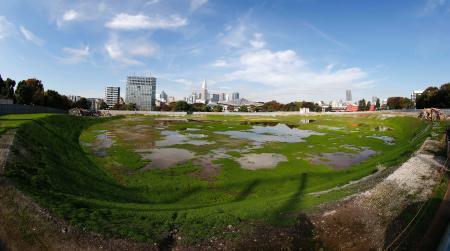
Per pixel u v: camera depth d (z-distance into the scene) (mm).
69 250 13766
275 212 18703
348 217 17844
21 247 13922
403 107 168250
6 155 23078
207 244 15180
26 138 31828
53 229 14938
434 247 13578
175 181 29016
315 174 32469
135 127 83875
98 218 16641
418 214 17094
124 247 14195
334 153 45375
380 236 15578
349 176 29781
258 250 14758
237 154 43156
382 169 29797
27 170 22000
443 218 16125
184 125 94000
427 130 53750
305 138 62781
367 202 19656
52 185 21094
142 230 15820
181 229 16484
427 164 27391
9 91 106875
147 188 26891
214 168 34406
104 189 25125
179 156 41156
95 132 68875
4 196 17000
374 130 80375
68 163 30594
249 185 28438
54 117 63938
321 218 17797
